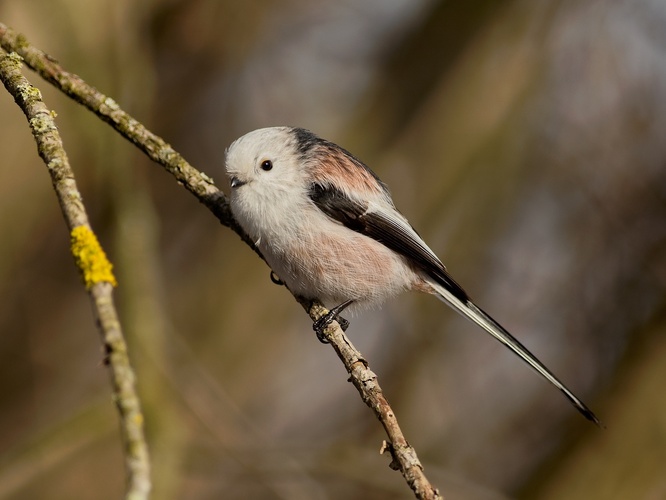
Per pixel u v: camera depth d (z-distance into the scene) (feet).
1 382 38.63
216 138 43.29
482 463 38.81
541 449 38.83
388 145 39.45
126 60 33.14
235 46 41.50
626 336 38.63
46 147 16.92
